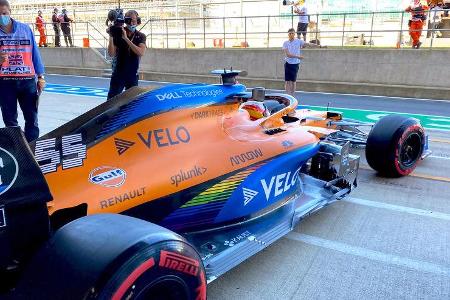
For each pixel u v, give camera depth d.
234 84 3.73
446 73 13.50
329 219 4.00
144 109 2.81
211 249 2.81
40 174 1.94
